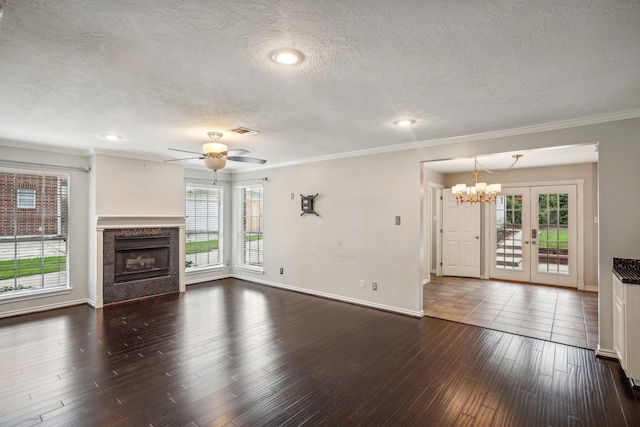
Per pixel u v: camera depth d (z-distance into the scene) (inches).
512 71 86.0
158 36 69.0
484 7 59.1
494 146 149.3
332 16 61.9
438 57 78.5
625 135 120.0
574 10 59.9
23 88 97.0
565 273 243.0
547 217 250.1
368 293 192.4
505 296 215.9
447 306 193.2
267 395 99.0
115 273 199.9
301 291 226.1
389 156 183.5
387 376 110.7
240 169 268.2
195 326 159.3
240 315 176.6
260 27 65.7
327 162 211.8
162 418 87.7
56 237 189.8
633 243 118.6
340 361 121.9
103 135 155.0
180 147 183.0
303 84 94.4
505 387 103.6
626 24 64.3
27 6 57.9
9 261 175.3
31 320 167.9
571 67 83.6
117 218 199.0
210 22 63.8
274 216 244.2
